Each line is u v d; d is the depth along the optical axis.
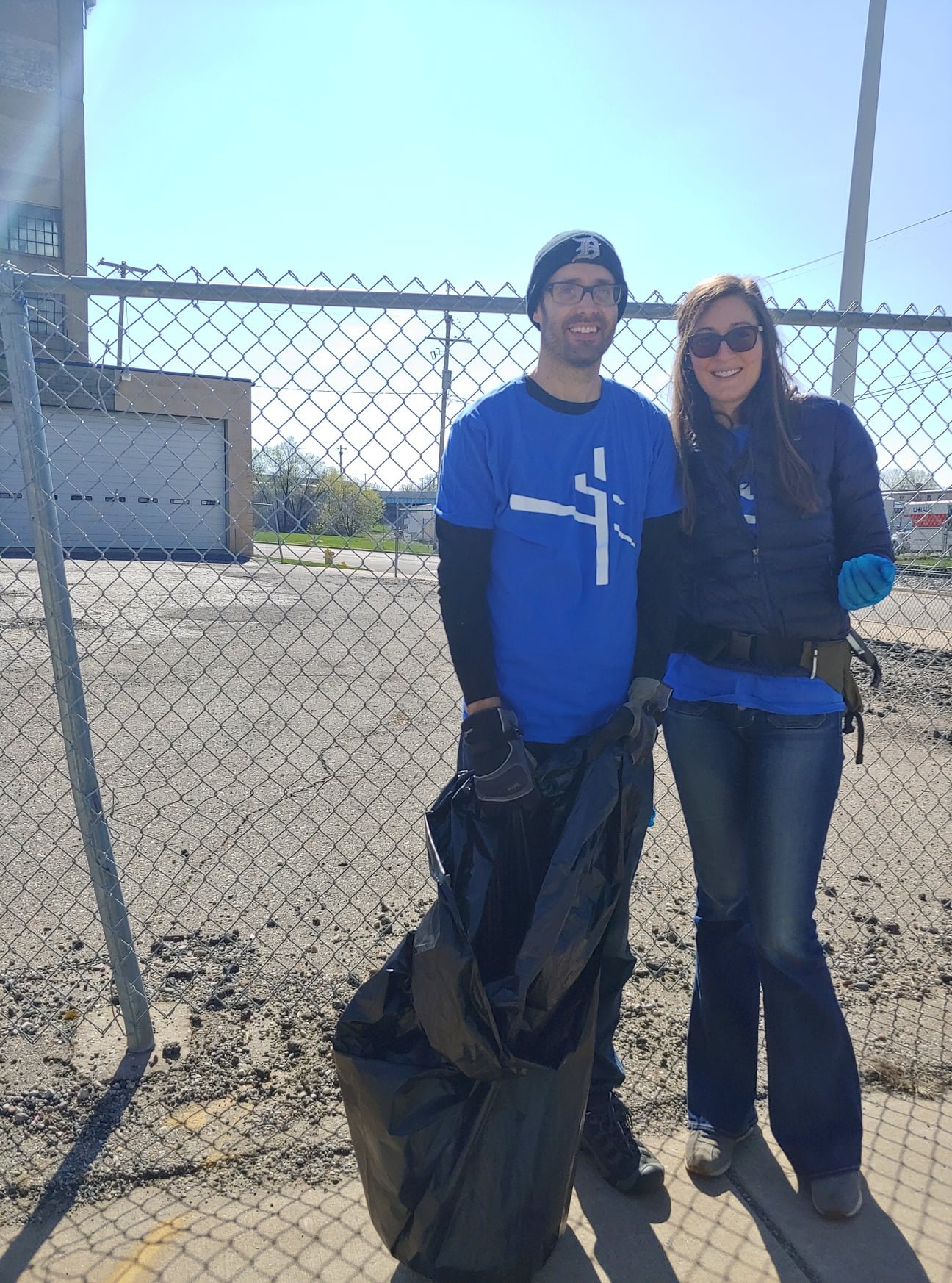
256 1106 2.27
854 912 3.42
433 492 2.57
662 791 5.12
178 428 2.77
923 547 3.38
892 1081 2.42
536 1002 1.69
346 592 14.15
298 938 3.13
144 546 2.85
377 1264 1.83
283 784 4.93
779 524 1.98
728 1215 2.00
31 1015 2.63
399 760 5.47
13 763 4.95
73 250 36.69
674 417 2.10
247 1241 1.88
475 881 1.71
